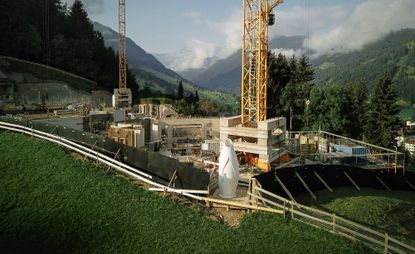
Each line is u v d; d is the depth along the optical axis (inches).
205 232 744.3
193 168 894.4
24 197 896.3
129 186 921.5
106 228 775.7
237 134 1369.3
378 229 895.7
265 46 1505.9
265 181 1023.0
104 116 1925.4
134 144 1432.1
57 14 4768.7
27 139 1162.6
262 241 709.9
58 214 826.8
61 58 4050.2
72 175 957.8
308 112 2728.8
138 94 4891.7
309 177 1162.6
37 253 726.5
